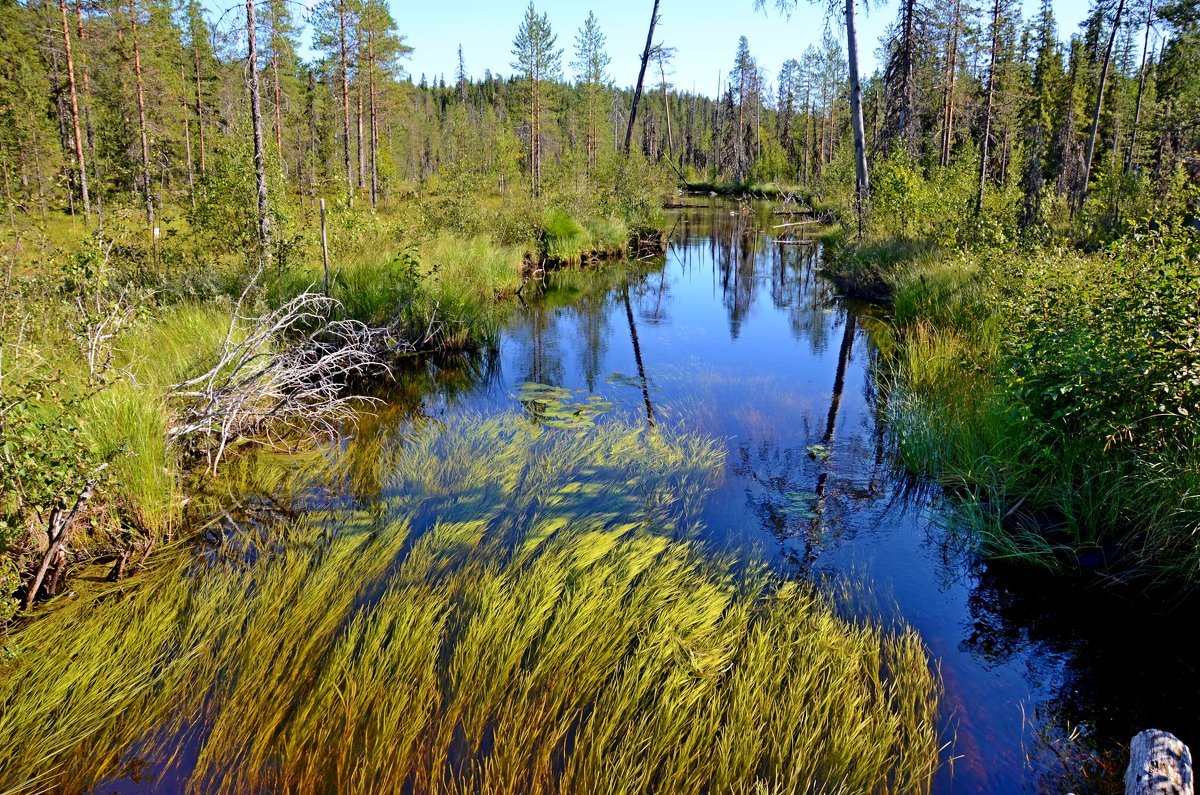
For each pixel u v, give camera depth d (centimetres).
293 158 3609
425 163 6412
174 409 554
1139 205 1431
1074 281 583
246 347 650
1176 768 237
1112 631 364
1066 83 3619
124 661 328
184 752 278
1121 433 439
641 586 382
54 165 1947
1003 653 346
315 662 326
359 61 3253
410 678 311
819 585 406
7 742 277
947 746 283
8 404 360
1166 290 439
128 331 645
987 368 666
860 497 533
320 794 253
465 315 1030
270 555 433
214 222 1139
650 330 1170
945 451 572
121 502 446
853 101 1547
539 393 800
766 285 1628
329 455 610
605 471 564
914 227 1545
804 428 682
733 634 343
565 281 1678
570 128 5100
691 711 294
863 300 1383
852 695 299
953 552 449
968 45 2544
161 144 2464
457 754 273
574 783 258
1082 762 276
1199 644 352
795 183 5331
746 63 5369
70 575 406
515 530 461
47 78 2269
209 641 343
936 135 2739
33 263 687
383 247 1243
